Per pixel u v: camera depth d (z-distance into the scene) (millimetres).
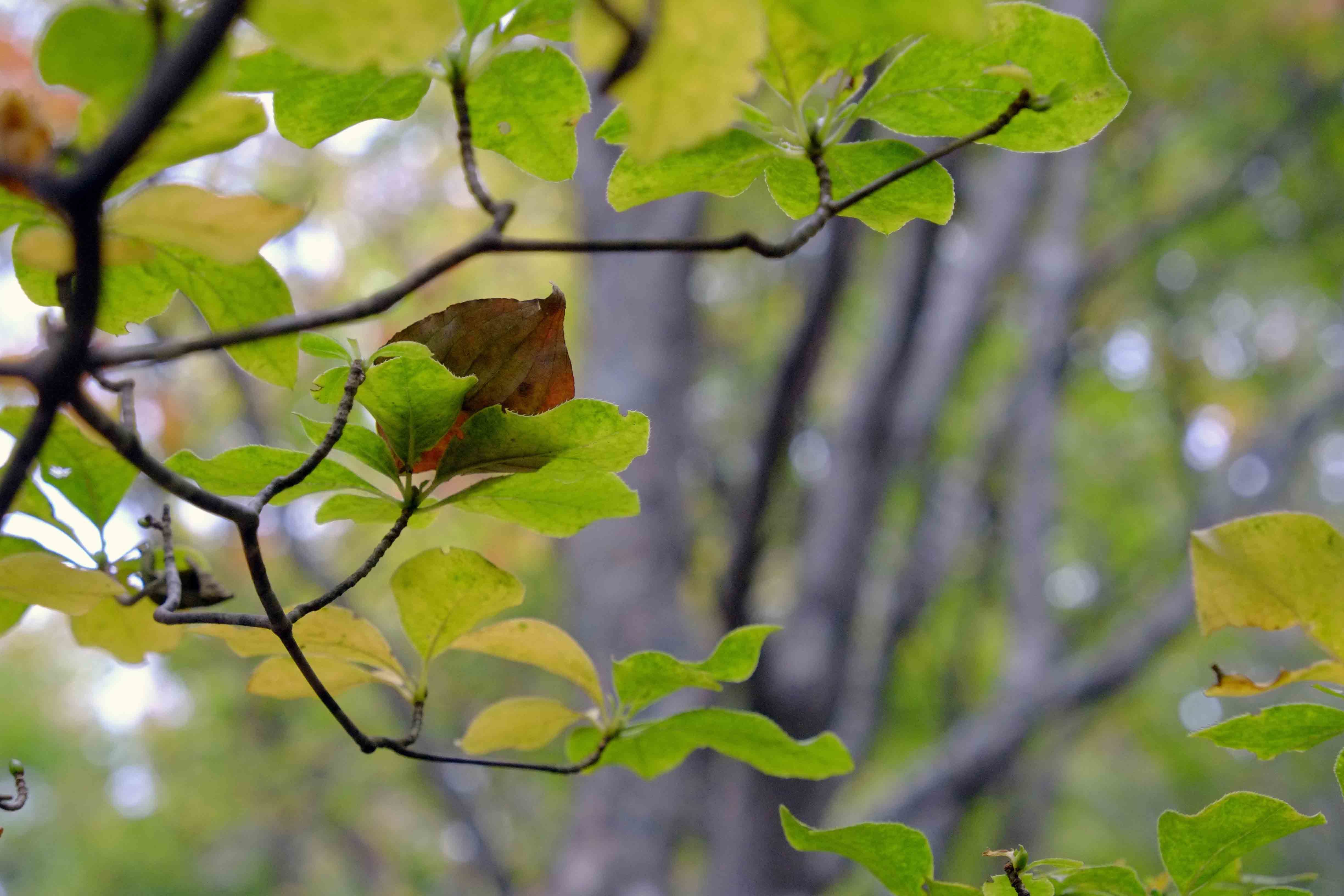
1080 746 9117
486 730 996
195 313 4832
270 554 5852
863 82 766
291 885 11773
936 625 7906
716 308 7715
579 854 4645
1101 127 772
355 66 453
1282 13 6457
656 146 467
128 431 538
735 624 4582
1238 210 7930
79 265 416
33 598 785
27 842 11445
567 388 790
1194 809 8977
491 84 752
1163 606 5309
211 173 3150
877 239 6520
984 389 8180
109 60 451
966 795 4969
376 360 739
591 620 4723
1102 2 5367
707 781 4867
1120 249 6879
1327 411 6316
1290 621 817
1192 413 8695
